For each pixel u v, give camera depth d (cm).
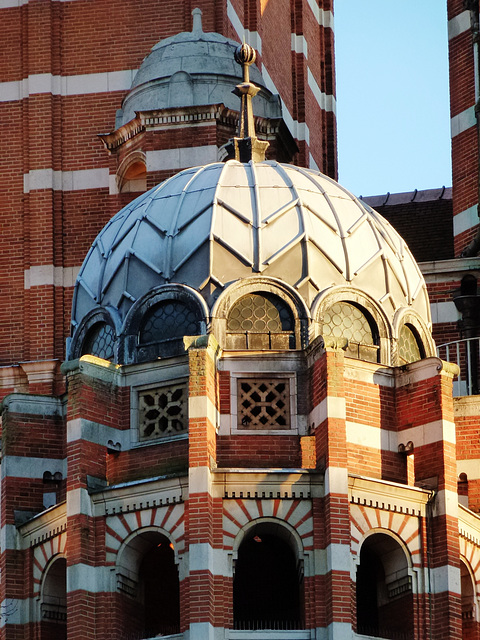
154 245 8738
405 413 8575
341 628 8012
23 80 10556
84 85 10512
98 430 8444
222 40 10325
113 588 8238
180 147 9988
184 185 8925
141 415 8506
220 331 8494
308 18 12375
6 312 10238
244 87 9412
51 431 8806
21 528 8656
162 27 10525
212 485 8181
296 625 8294
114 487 8306
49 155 10419
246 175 8912
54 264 10275
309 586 8119
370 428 8519
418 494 8375
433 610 8300
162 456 8400
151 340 8619
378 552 8394
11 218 10381
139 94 10181
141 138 10100
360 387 8556
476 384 9812
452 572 8306
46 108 10494
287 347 8525
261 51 11231
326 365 8288
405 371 8612
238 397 8444
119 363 8612
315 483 8212
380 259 8819
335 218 8819
